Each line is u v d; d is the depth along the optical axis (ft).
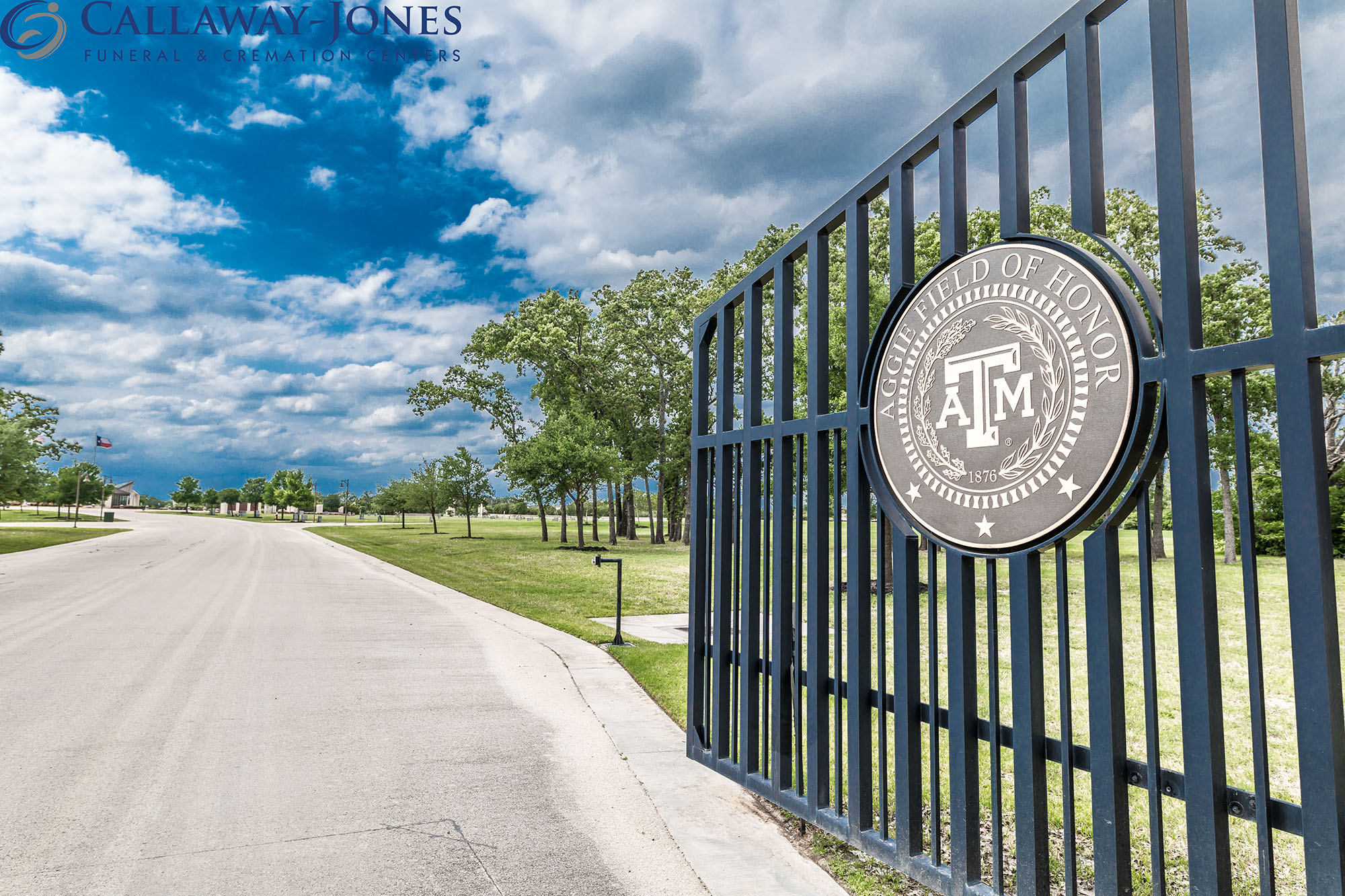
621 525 160.56
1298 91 6.86
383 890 10.75
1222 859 6.95
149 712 19.47
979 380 9.43
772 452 14.14
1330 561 6.46
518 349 135.54
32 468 116.67
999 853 9.13
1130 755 17.90
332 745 17.15
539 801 14.03
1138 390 7.71
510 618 38.60
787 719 13.52
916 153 10.82
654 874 11.25
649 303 137.90
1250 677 6.88
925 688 24.32
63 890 10.59
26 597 44.57
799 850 12.03
